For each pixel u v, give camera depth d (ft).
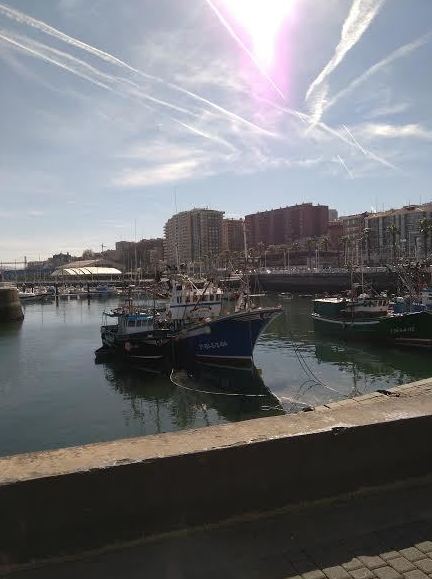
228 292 136.67
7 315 257.34
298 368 117.39
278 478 15.20
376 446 16.49
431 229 425.28
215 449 14.48
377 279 304.50
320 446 15.72
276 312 109.70
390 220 572.10
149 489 13.78
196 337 113.50
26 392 99.86
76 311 327.47
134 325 126.72
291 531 14.46
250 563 13.11
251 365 109.19
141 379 108.27
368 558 13.33
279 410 82.43
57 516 12.96
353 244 454.81
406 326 140.56
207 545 13.73
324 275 355.77
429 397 19.92
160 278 143.74
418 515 15.29
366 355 133.18
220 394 93.50
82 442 69.41
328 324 169.07
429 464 17.21
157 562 13.03
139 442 15.06
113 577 12.46
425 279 232.94
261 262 591.78
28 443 69.46
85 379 110.42
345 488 16.03
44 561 12.82
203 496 14.33
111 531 13.43
